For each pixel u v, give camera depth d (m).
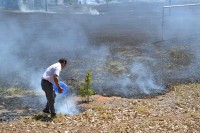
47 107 9.12
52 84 8.62
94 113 9.21
